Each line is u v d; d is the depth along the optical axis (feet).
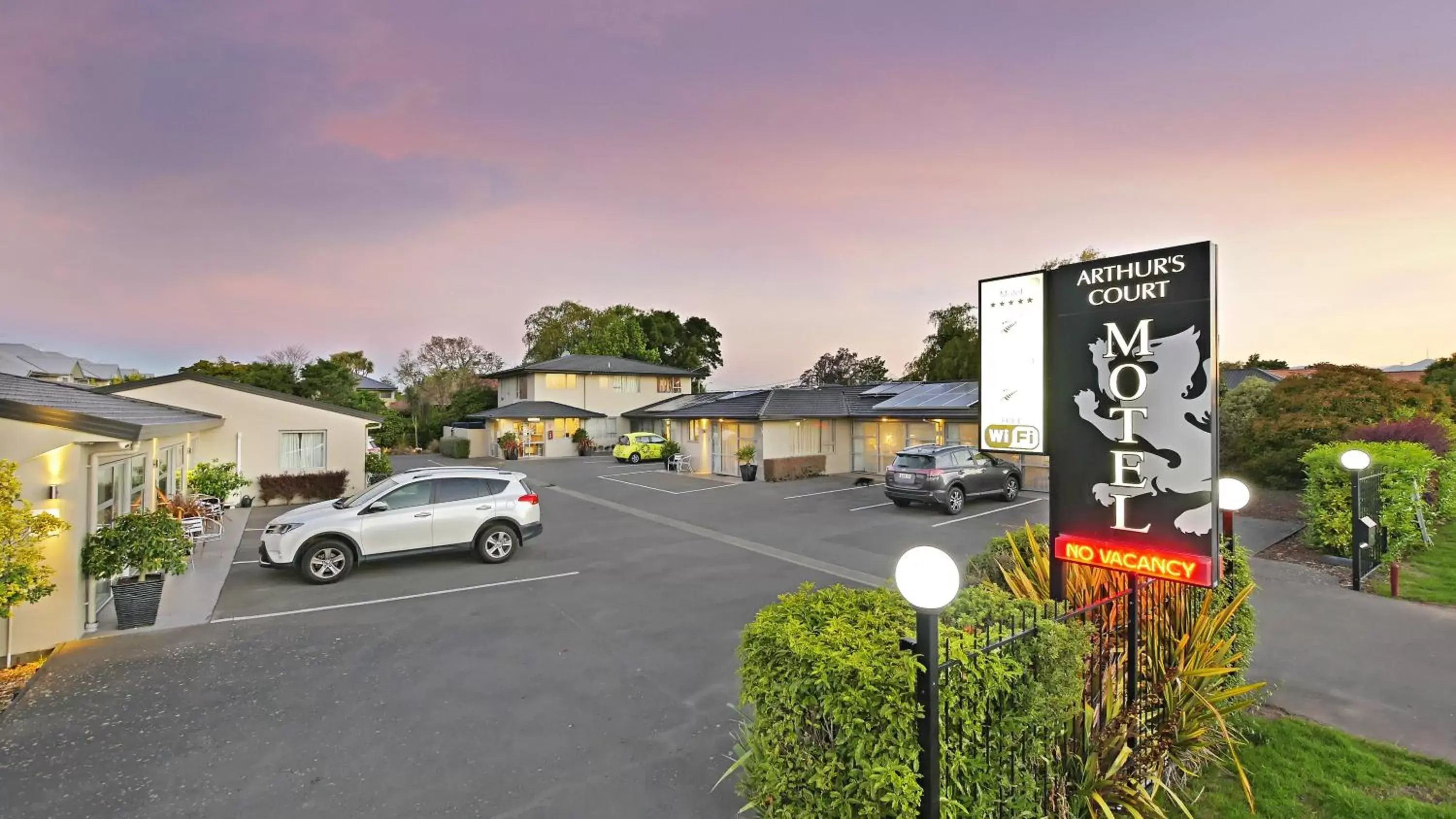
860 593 10.97
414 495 32.48
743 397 86.63
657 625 23.66
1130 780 10.96
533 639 22.17
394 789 12.94
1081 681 9.96
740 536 41.22
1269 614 22.56
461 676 18.90
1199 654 12.53
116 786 13.03
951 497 48.96
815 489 65.98
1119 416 12.16
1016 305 13.65
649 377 135.44
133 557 23.17
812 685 8.07
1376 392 52.54
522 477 36.04
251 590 28.53
